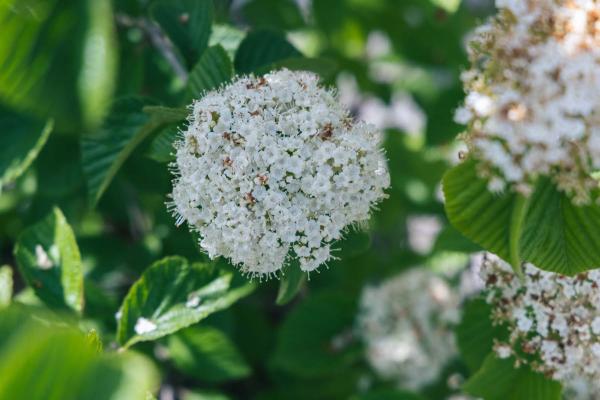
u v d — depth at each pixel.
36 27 0.36
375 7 0.73
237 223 0.48
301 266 0.48
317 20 0.73
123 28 0.59
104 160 0.53
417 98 0.78
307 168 0.47
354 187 0.48
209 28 0.55
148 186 0.60
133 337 0.52
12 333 0.35
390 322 0.66
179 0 0.56
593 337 0.49
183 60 0.55
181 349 0.57
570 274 0.45
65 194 0.64
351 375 0.68
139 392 0.34
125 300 0.53
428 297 0.66
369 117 0.84
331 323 0.66
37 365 0.34
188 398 0.63
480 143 0.43
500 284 0.51
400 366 0.66
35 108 0.36
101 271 0.63
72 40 0.36
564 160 0.43
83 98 0.36
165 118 0.50
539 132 0.42
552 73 0.42
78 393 0.34
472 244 0.54
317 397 0.68
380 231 0.75
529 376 0.51
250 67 0.56
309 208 0.48
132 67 0.59
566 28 0.43
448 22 0.71
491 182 0.43
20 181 0.63
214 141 0.48
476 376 0.52
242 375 0.57
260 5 0.73
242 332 0.68
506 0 0.44
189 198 0.48
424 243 0.80
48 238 0.54
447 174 0.44
